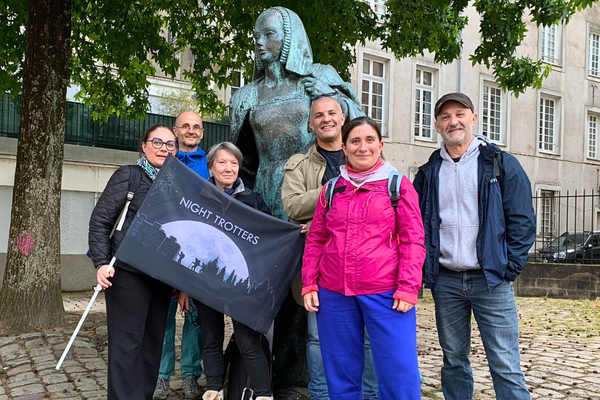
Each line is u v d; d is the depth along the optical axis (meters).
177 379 4.41
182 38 10.52
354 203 2.73
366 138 2.75
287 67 3.96
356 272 2.67
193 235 3.25
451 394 3.12
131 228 3.13
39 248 6.70
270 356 3.52
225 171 3.47
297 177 3.35
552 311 10.11
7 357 5.20
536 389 4.49
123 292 3.20
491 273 2.82
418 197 2.95
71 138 12.64
